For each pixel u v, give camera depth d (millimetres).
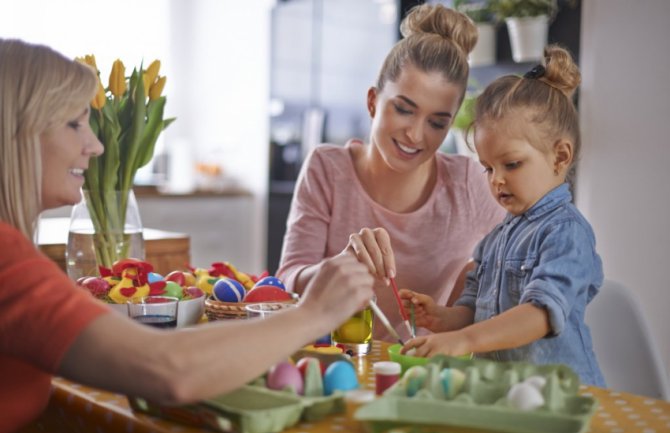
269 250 4180
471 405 796
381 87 1527
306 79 4090
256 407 854
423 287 1656
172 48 4527
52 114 896
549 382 835
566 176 1403
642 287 2256
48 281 782
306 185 1720
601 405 929
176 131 4594
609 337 1432
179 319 1257
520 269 1282
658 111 2191
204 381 764
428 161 1671
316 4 3996
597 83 2316
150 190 3891
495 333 1054
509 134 1259
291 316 841
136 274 1318
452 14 1547
